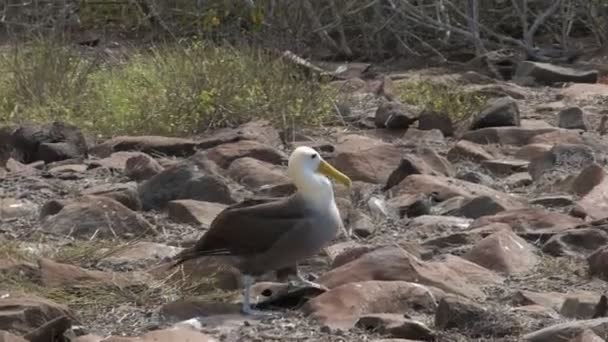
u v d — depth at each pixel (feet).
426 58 77.97
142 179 46.80
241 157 48.26
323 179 31.71
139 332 30.53
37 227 40.01
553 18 83.05
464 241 37.68
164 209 42.50
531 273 35.29
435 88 62.95
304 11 78.95
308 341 29.12
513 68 72.54
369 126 57.31
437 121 55.93
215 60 58.03
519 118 55.42
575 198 43.42
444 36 80.53
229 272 33.68
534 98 64.13
